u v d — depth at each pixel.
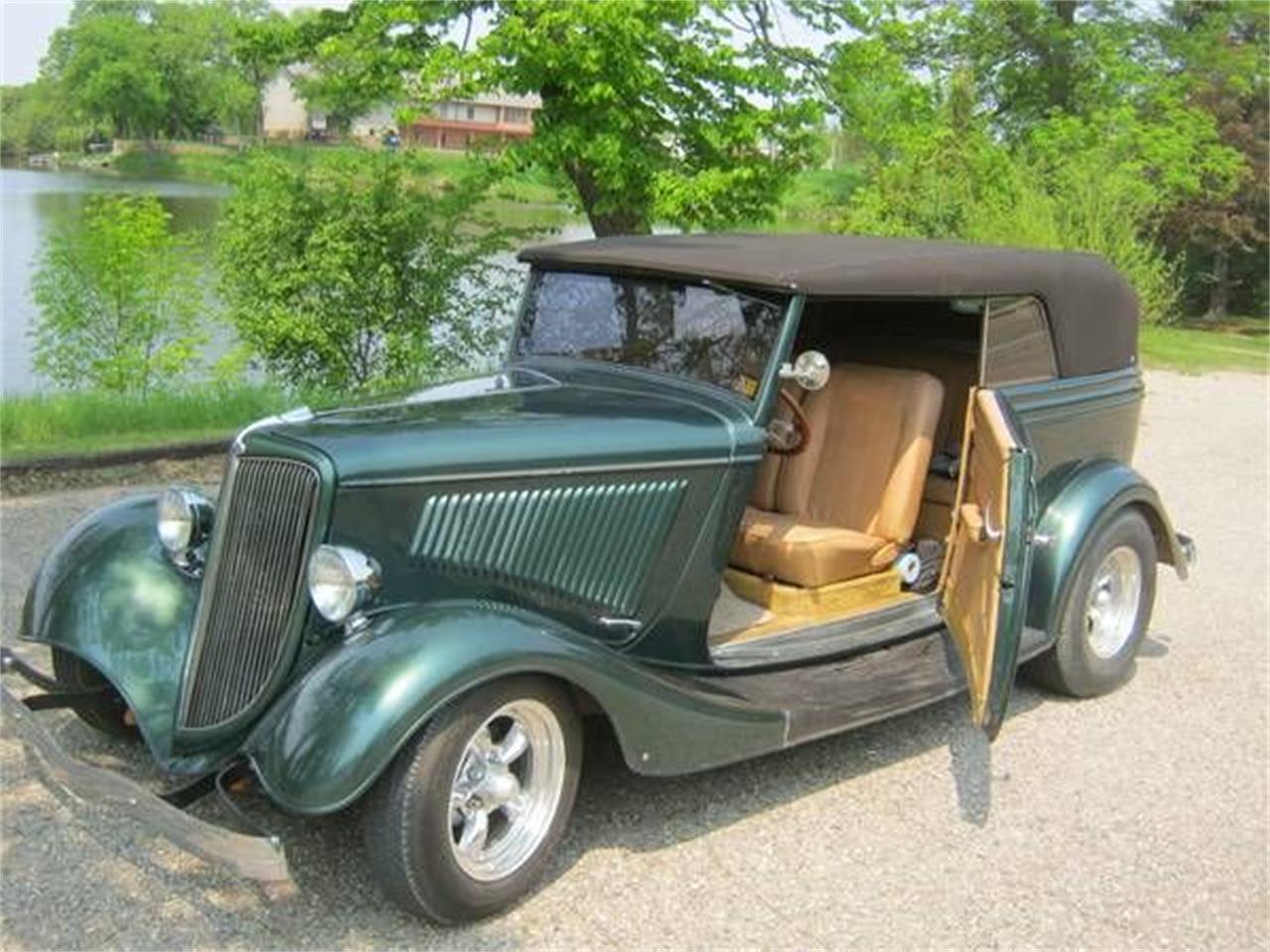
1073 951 3.83
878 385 5.49
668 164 11.11
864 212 18.75
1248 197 30.84
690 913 3.91
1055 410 5.63
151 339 12.28
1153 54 31.53
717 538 4.64
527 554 4.24
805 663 4.91
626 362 5.06
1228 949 3.88
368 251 11.39
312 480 3.84
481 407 4.48
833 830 4.50
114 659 4.28
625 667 3.99
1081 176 22.97
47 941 3.60
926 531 5.73
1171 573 8.12
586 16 9.55
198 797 3.90
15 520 7.94
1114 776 5.05
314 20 11.48
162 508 4.55
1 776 4.58
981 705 4.48
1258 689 6.09
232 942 3.63
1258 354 22.77
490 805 3.83
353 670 3.60
